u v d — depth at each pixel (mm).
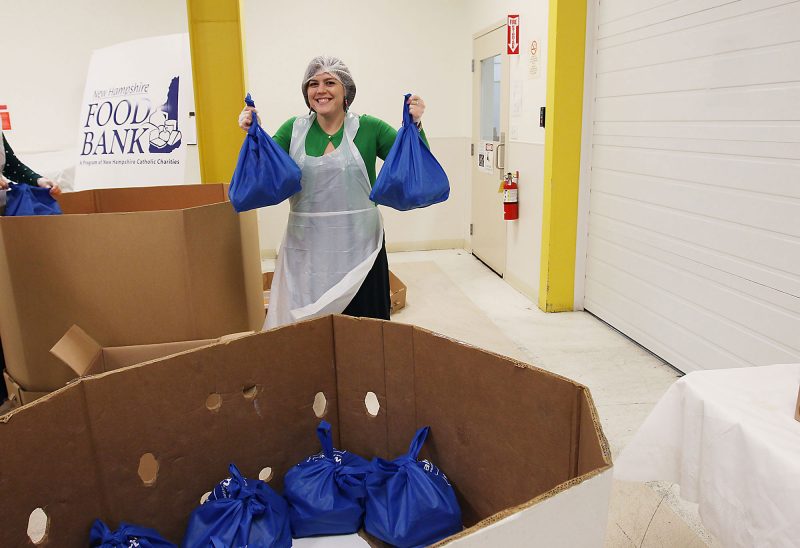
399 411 1384
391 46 5395
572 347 3328
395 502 1274
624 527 1841
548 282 3895
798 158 2164
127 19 4258
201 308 1781
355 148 2100
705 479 1204
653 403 2641
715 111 2561
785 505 993
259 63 5227
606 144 3498
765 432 1081
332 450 1418
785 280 2266
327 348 1425
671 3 2795
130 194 2439
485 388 1149
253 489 1273
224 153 2729
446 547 596
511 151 4484
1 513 961
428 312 4004
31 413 991
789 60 2170
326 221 2129
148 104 3383
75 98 4367
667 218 2961
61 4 4184
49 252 1683
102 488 1132
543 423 1030
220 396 1270
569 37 3492
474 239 5566
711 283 2678
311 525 1327
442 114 5617
